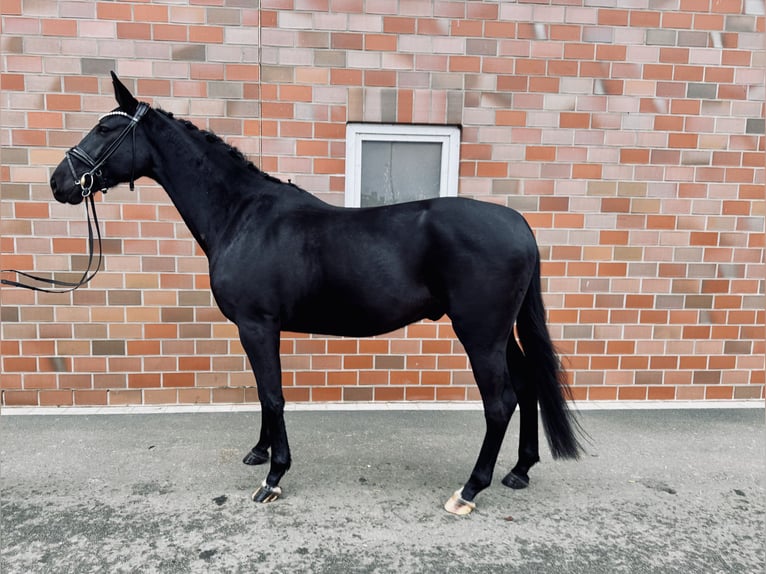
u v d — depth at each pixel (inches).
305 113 122.3
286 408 126.3
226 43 119.3
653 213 129.4
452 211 79.9
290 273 82.2
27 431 112.0
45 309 122.1
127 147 88.4
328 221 83.4
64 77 117.4
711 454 105.8
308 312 84.6
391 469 98.0
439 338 129.1
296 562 70.6
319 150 123.8
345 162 124.6
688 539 77.0
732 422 122.0
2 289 120.8
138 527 78.1
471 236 77.9
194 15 118.0
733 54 126.6
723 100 127.6
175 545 73.9
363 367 128.9
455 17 121.7
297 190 90.2
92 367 124.8
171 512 82.3
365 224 82.0
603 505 86.2
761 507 86.1
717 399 135.9
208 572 68.4
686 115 127.4
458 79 123.5
